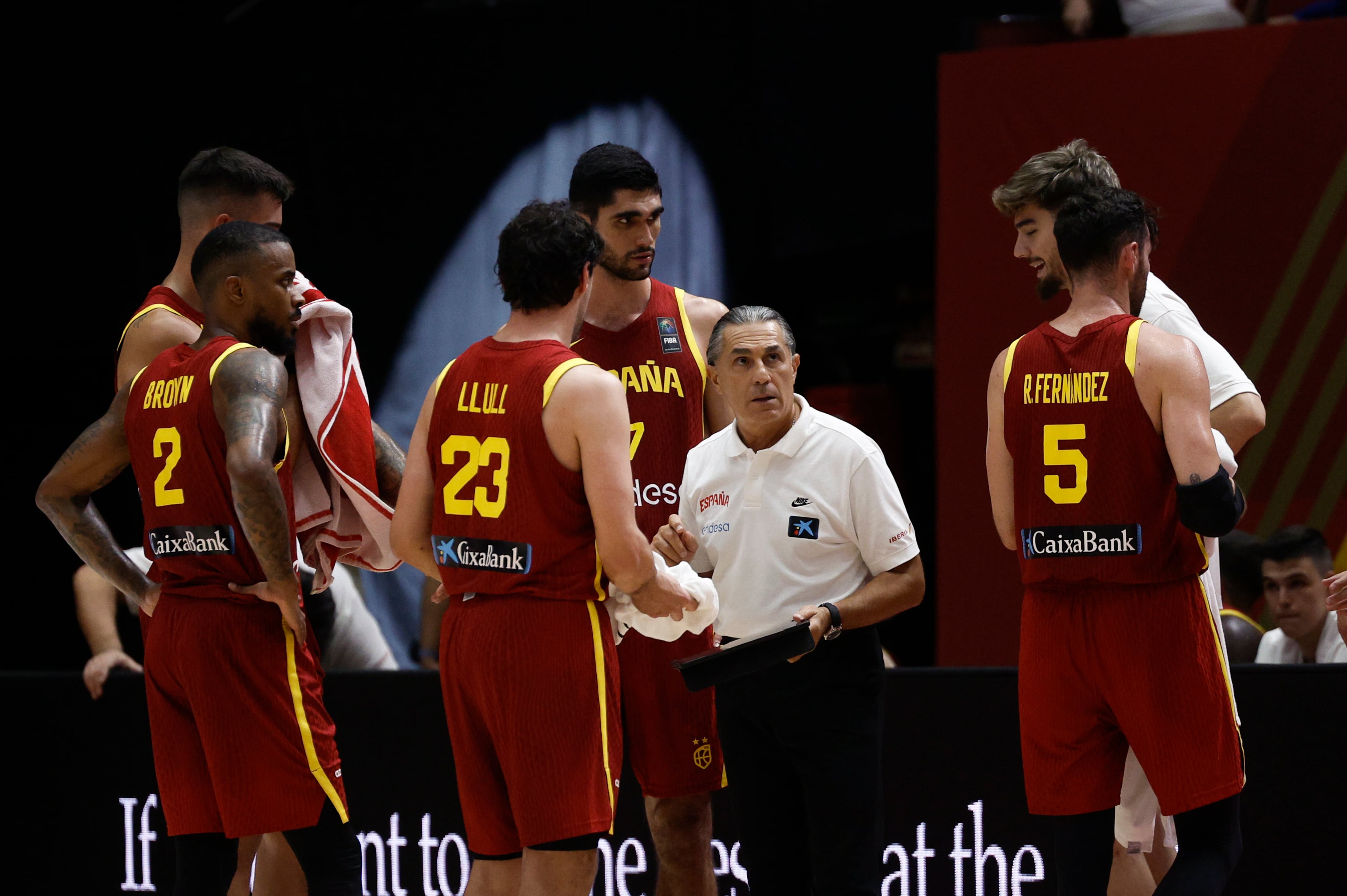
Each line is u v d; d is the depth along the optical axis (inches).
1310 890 478.3
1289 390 717.3
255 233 450.3
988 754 513.0
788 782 460.1
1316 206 709.3
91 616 639.8
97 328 992.9
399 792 557.0
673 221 932.6
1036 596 417.4
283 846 518.3
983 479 776.3
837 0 876.6
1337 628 558.6
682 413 517.3
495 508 394.6
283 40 983.0
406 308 976.3
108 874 577.6
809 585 450.9
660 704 492.1
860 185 876.6
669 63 932.6
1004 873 510.3
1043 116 763.4
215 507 433.7
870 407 919.0
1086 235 418.9
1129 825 452.8
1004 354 430.0
